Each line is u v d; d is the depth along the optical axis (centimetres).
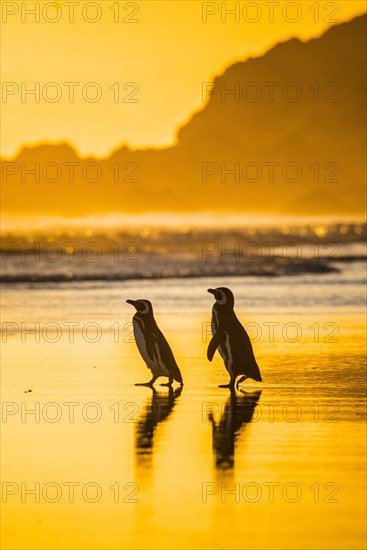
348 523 2008
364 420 2867
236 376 3331
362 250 14512
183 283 7638
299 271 8956
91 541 1916
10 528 1984
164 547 1883
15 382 3419
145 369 3728
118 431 2731
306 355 4031
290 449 2542
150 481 2280
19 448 2545
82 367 3756
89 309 5800
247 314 5469
